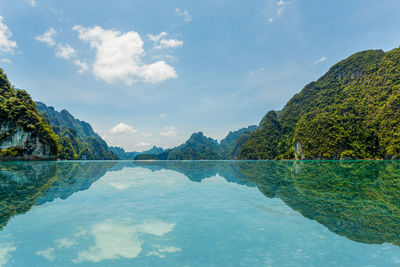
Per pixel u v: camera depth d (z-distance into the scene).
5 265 2.85
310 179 11.79
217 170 20.89
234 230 4.15
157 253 3.23
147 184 10.69
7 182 10.56
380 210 5.32
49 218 4.89
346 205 5.84
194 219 4.87
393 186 8.84
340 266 2.79
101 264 2.89
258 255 3.12
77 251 3.28
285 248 3.34
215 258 3.06
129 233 4.05
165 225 4.48
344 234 3.84
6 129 51.31
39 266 2.82
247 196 7.41
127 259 3.04
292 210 5.46
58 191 8.19
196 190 8.78
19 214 5.14
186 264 2.90
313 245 3.41
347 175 13.72
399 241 3.51
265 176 14.17
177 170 21.47
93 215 5.16
